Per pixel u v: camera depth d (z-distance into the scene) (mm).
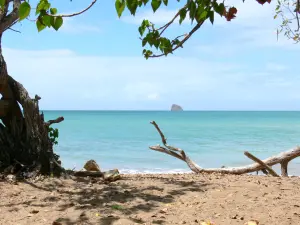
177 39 3662
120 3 2682
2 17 7559
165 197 6801
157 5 2717
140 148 34031
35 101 8781
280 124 92750
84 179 8625
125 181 8469
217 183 8070
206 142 40375
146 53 3787
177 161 25359
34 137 8656
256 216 5543
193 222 5324
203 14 2846
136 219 5430
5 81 8602
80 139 43125
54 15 2627
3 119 9242
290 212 5711
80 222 5285
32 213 5777
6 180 7812
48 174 8562
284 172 11641
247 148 34062
